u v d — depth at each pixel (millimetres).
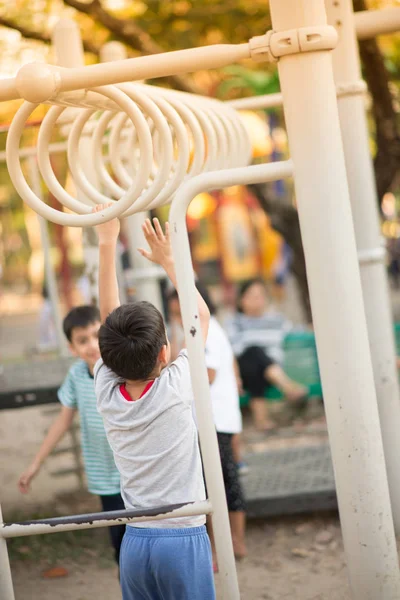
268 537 4562
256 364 7441
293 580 3953
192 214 17047
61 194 2660
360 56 6199
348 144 3984
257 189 8484
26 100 2438
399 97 7438
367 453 2688
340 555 4211
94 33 8008
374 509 2703
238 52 2531
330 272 2627
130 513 2514
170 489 2592
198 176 2574
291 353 7648
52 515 5164
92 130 4168
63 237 12102
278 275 15938
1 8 7574
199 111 3428
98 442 3654
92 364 3699
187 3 8188
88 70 2438
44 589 4109
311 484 4727
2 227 22625
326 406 2715
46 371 5703
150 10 8219
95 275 4418
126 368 2613
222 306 16922
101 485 3650
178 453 2602
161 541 2562
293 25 2559
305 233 2650
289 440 6859
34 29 7570
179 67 2484
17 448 7129
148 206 2818
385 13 3826
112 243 2951
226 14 8219
